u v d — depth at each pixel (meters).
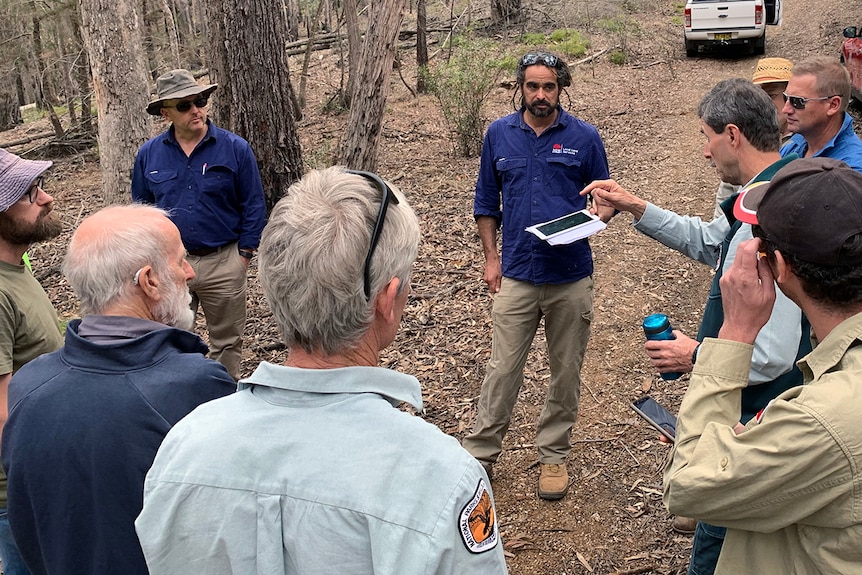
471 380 4.75
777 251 1.50
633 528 3.42
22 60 15.73
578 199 3.49
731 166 2.55
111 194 7.02
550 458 3.67
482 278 6.17
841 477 1.33
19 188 2.45
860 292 1.42
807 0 20.88
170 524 1.31
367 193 1.38
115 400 1.75
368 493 1.22
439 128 11.27
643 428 4.18
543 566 3.25
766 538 1.51
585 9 18.14
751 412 2.27
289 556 1.26
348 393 1.31
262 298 6.16
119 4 6.61
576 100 12.45
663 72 14.31
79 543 1.76
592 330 5.40
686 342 2.31
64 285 7.11
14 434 1.78
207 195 4.21
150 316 2.03
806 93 3.78
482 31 18.20
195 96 4.12
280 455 1.27
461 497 1.22
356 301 1.33
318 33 20.36
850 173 1.44
